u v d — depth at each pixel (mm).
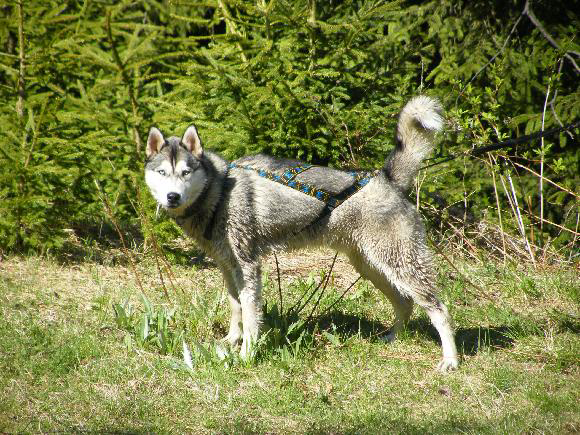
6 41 12852
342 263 12641
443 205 14617
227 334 9172
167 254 11883
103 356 7980
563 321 9984
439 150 14414
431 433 6594
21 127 11102
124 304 8977
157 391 7328
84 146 11344
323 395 7438
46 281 10336
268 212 8453
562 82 15328
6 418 6391
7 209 10844
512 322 9914
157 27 11430
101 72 13016
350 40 12609
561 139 13898
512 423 6754
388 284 9203
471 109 14062
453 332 8727
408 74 14023
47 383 7207
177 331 8641
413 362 8562
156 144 8570
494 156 12977
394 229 8469
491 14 15219
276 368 8023
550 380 8008
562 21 15156
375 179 8555
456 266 12531
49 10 11836
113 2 13914
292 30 12891
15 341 7969
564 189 12500
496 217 14414
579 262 12500
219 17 13211
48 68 11750
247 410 7062
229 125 12648
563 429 6672
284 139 12773
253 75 13016
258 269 8555
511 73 14352
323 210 8523
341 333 9352
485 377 8117
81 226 13062
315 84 12938
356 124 12648
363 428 6711
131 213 13164
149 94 14469
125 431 6363
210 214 8414
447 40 15133
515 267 12281
